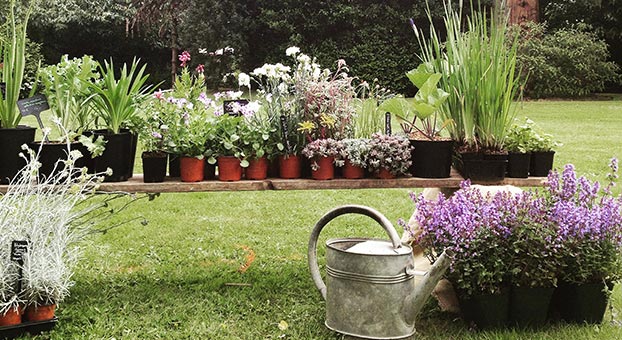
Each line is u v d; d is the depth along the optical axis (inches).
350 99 139.5
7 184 118.7
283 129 129.3
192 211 196.4
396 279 101.3
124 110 126.3
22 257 104.3
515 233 107.0
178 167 130.6
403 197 215.5
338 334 105.0
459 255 106.8
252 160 128.7
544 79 596.1
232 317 115.3
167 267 142.9
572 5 669.9
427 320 114.3
